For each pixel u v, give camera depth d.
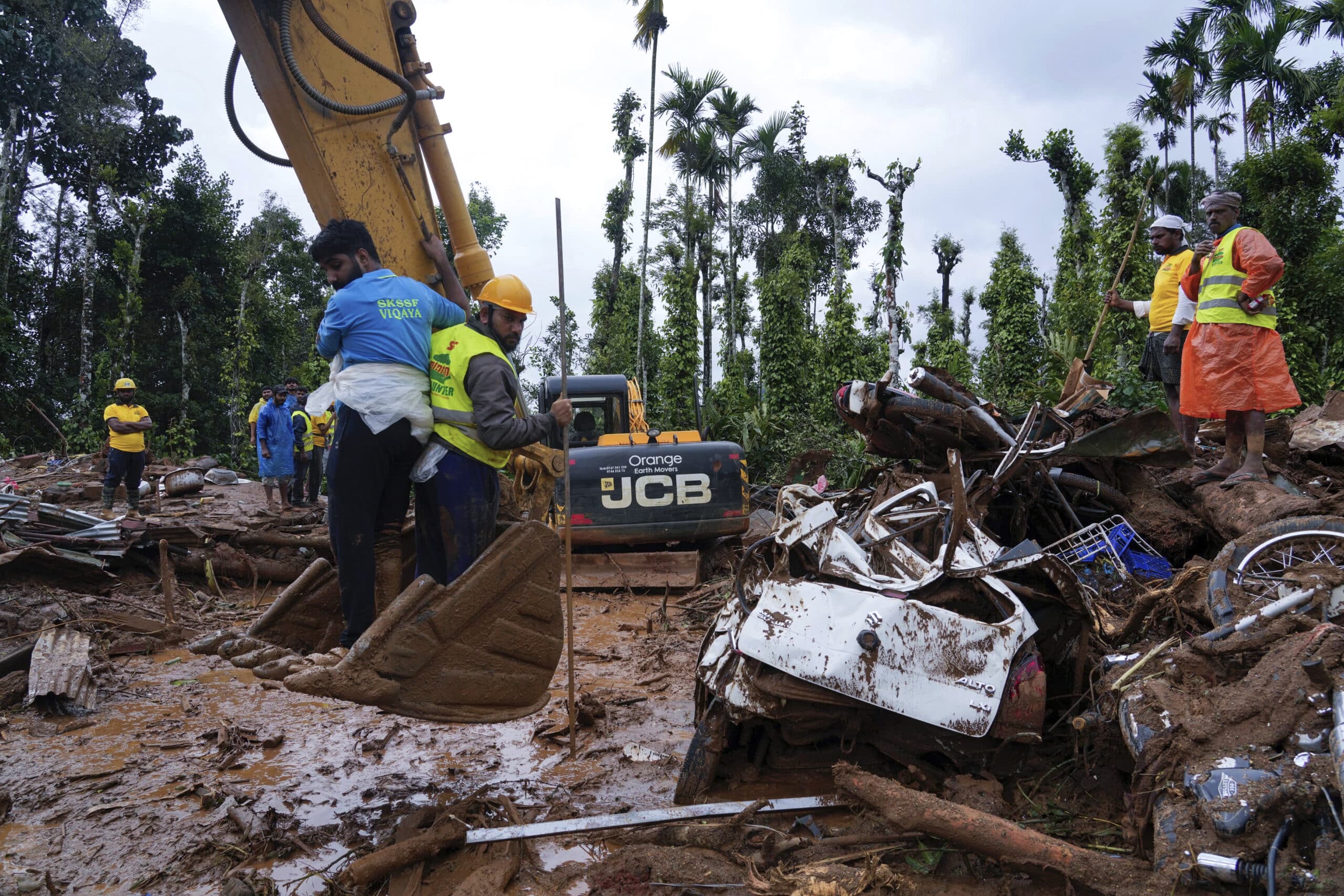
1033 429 5.44
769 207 43.75
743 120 35.00
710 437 21.28
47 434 29.66
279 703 5.73
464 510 3.30
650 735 4.96
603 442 9.62
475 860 3.42
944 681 3.52
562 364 3.41
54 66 30.94
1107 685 3.79
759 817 3.64
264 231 38.38
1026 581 4.11
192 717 5.46
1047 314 29.00
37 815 4.03
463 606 3.07
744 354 37.38
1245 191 21.69
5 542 8.24
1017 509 5.46
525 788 4.23
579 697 5.45
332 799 4.14
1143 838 2.99
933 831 3.09
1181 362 6.19
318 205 3.48
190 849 3.63
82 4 32.50
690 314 26.30
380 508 3.38
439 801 4.07
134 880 3.38
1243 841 2.55
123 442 12.03
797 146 44.62
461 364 3.30
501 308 3.44
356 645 2.86
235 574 9.48
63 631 6.73
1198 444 6.40
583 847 3.53
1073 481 5.65
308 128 3.37
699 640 7.18
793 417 20.86
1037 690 3.55
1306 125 24.73
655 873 3.21
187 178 36.03
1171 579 4.92
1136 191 21.39
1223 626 3.45
